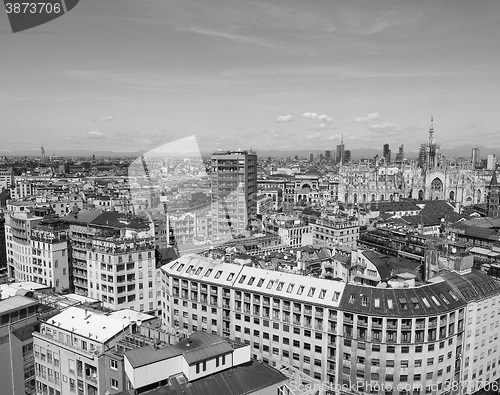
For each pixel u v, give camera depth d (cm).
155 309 19925
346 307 13388
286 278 14862
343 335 13450
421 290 13762
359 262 16525
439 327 13275
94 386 11156
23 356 12369
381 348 13112
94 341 11338
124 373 10662
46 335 12375
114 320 12281
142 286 19488
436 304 13438
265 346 14750
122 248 18912
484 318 14750
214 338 10450
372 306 13225
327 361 13750
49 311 13375
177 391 8988
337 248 19612
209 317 15825
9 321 12131
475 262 19688
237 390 9225
